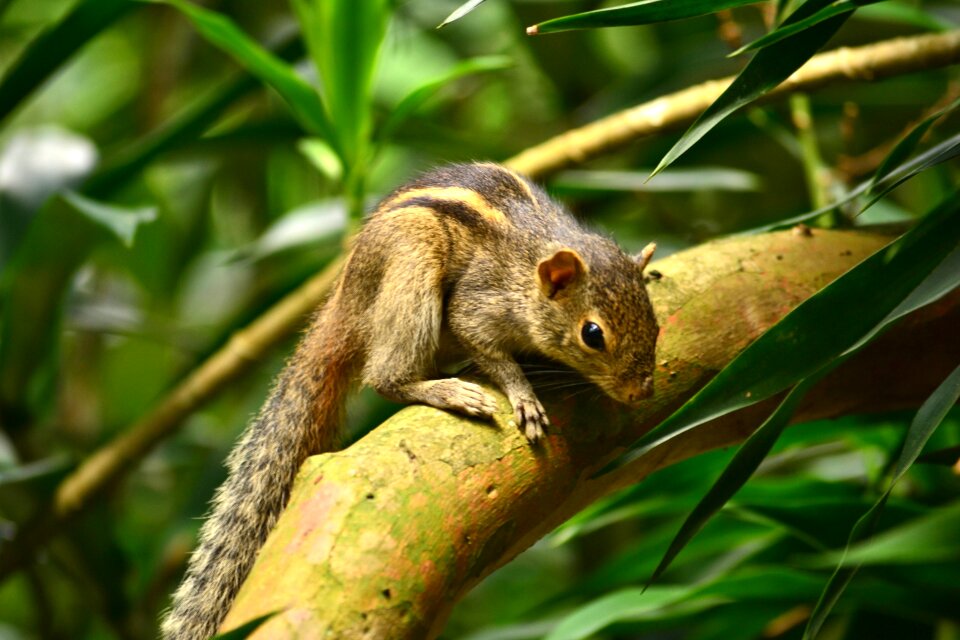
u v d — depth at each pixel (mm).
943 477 8820
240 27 16203
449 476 5605
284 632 4801
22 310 11617
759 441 5324
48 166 11164
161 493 16625
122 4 11055
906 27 13406
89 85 19422
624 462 5438
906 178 5656
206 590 7340
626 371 6664
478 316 8031
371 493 5328
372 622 4930
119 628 11969
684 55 13258
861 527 5113
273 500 7715
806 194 15234
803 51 5406
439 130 13203
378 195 12867
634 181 11641
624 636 10703
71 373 15680
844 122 11641
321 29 9859
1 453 11094
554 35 15086
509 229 8258
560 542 8766
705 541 9406
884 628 8523
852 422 8422
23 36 18312
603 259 7852
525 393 6223
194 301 18484
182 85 17438
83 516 11234
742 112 11148
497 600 16625
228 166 17453
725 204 15555
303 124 12055
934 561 7641
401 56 16953
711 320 6902
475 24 17109
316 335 8062
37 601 12641
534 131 16609
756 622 9023
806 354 5254
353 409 9930
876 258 5227
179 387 11578
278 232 12555
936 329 6875
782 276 7082
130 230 9508
